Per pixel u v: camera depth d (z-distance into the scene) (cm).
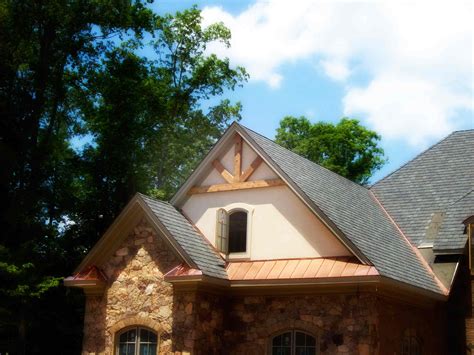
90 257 1838
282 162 1898
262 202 1847
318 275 1644
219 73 3725
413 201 2256
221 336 1745
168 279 1673
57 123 3416
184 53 3772
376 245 1784
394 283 1612
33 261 2672
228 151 1936
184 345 1648
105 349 1775
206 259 1753
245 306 1750
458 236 1928
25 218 2892
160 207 1847
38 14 2991
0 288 2517
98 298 1827
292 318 1677
